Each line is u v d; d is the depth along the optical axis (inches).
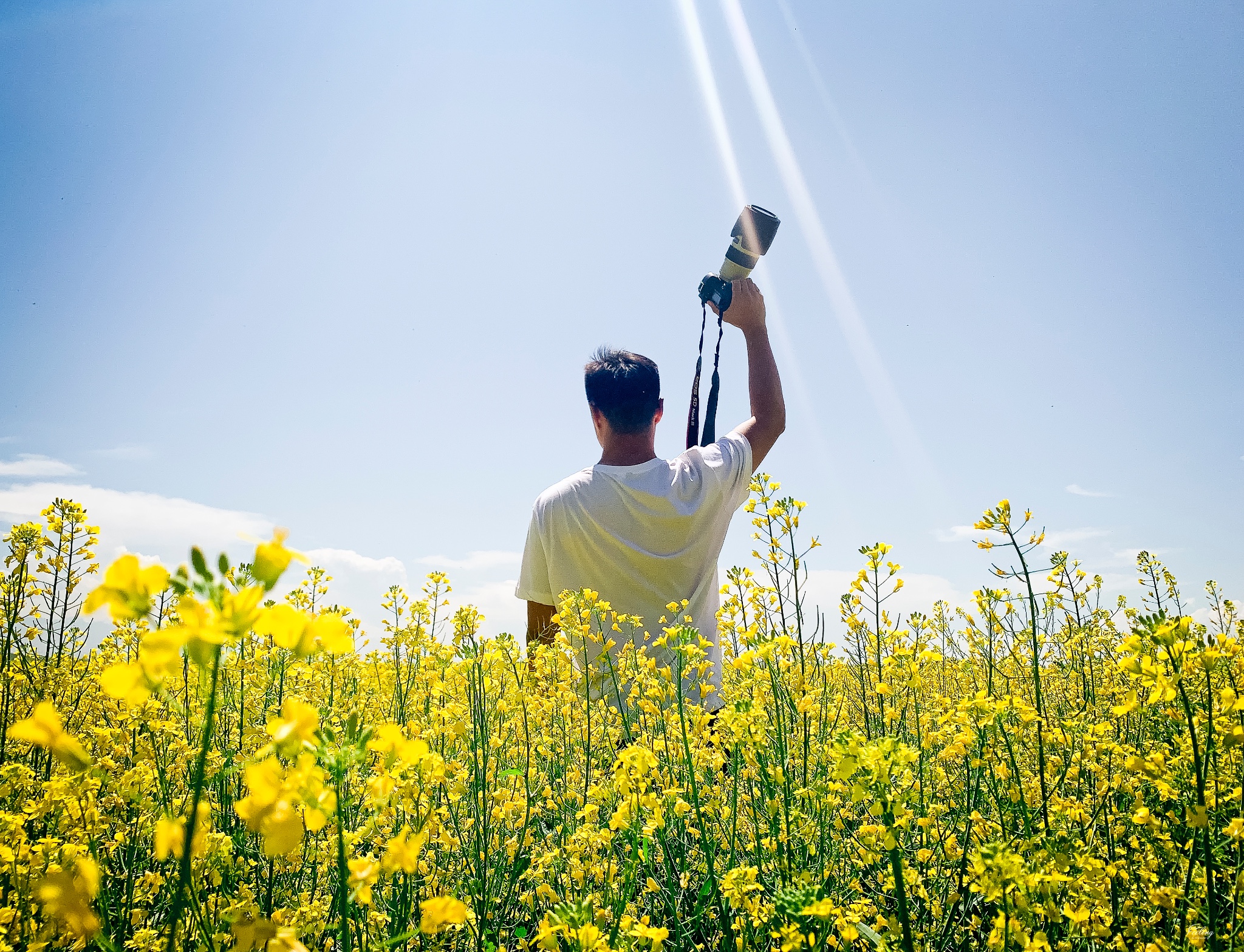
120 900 78.0
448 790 90.4
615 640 153.2
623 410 164.9
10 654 120.5
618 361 167.9
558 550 157.2
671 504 153.0
